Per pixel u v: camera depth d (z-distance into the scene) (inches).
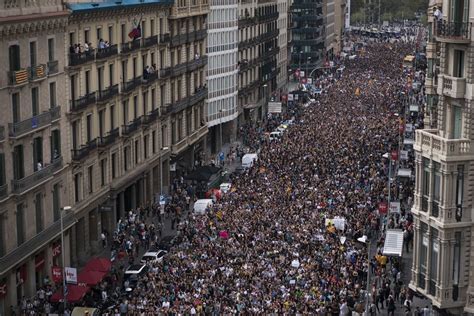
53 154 2920.8
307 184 3818.9
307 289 2539.4
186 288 2571.4
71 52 3058.6
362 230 3115.2
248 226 3169.3
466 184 2033.7
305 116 5876.0
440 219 2053.4
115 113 3526.1
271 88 7130.9
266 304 2405.3
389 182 3368.6
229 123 5561.0
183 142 4451.3
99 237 3344.0
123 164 3622.0
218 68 5231.3
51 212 2903.5
